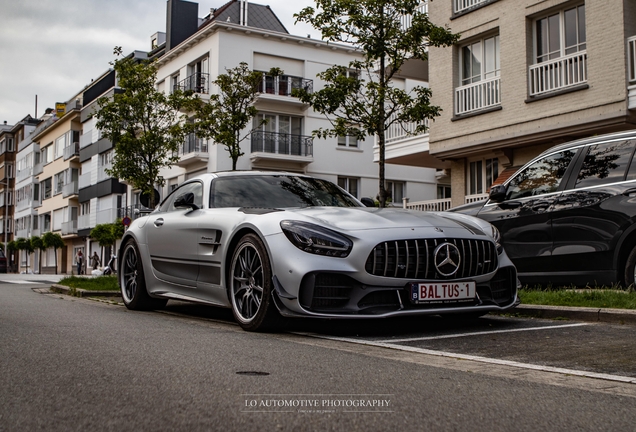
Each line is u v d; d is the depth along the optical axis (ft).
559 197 22.50
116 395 8.55
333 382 9.55
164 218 20.93
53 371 10.14
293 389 9.02
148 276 21.43
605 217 21.04
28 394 8.59
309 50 102.83
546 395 9.08
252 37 98.32
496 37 51.21
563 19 46.14
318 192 19.77
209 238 17.80
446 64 54.29
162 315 20.43
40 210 189.67
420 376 10.21
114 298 29.94
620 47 41.55
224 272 16.96
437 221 16.01
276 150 99.96
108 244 126.93
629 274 20.66
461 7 53.52
